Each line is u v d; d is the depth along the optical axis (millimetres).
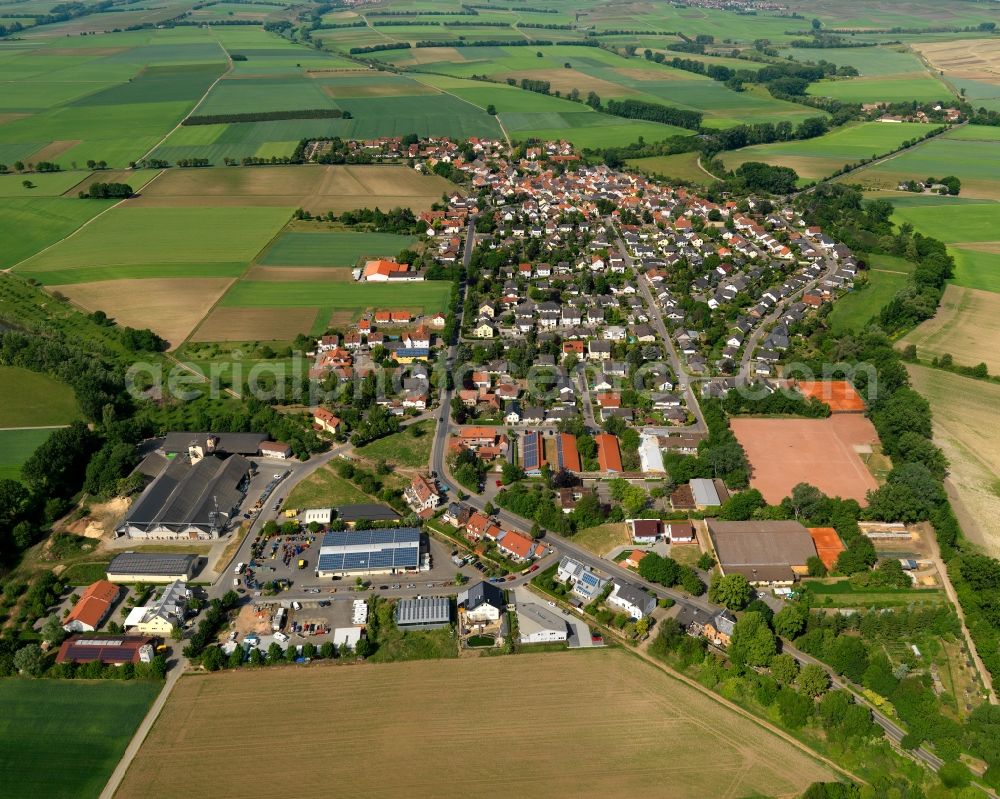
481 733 123375
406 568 161625
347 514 176250
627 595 150500
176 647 142375
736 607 150000
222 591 156375
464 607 149500
